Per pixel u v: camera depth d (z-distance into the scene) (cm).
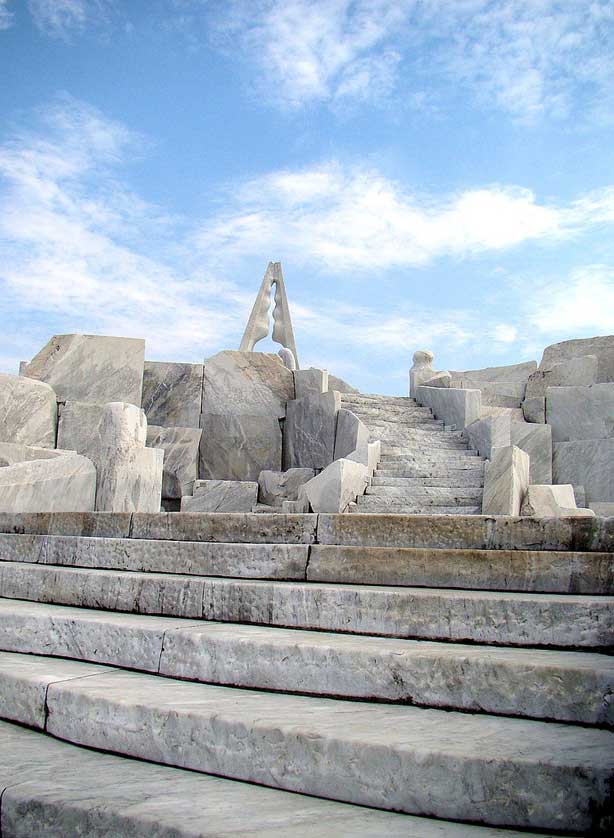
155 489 909
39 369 1309
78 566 609
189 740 314
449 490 1059
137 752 328
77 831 265
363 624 406
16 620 469
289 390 1484
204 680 382
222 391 1456
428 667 330
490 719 309
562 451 1377
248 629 416
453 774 262
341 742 280
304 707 328
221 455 1427
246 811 262
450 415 1381
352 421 1282
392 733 287
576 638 363
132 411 903
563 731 291
